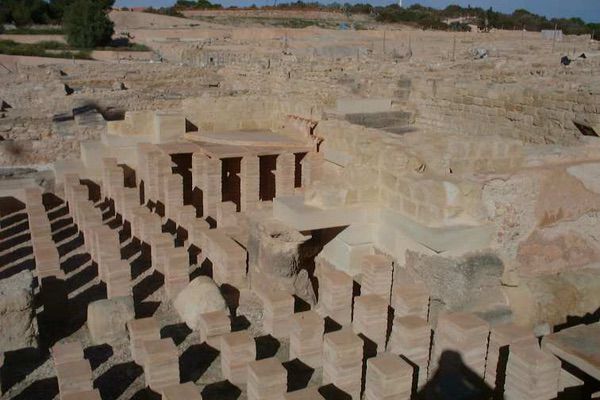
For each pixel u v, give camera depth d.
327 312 10.77
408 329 8.73
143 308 11.40
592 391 8.00
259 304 11.47
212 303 10.69
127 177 18.88
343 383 8.48
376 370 7.95
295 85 25.52
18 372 9.38
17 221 16.47
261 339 10.36
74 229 15.69
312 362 9.43
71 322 10.89
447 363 8.88
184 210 14.55
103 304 10.30
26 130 22.70
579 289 10.62
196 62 46.16
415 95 18.94
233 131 19.50
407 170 10.91
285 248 11.41
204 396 8.71
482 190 10.23
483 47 45.56
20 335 9.63
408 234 10.50
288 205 11.48
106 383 9.06
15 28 76.38
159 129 18.41
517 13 92.31
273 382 7.93
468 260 9.91
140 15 93.62
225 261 11.70
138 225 14.20
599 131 13.17
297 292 11.62
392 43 57.25
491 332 8.71
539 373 7.52
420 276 10.27
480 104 16.53
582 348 7.53
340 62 31.05
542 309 10.30
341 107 18.25
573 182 10.77
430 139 11.67
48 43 62.38
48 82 34.69
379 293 10.72
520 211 10.41
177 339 10.29
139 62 49.19
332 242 11.85
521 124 15.33
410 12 104.50
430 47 52.78
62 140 22.77
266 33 70.81
